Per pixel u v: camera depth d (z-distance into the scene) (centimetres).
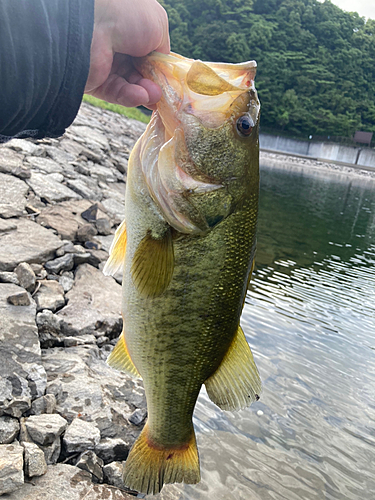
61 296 75
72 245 92
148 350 34
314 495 57
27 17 20
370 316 127
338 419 75
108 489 47
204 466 58
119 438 54
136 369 36
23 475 44
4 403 50
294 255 188
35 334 63
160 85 29
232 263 33
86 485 46
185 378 35
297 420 72
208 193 31
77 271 87
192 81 30
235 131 31
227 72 31
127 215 33
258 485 57
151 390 36
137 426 57
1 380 53
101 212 117
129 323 34
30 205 103
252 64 31
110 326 74
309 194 442
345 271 177
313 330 110
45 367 60
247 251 34
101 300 80
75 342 67
